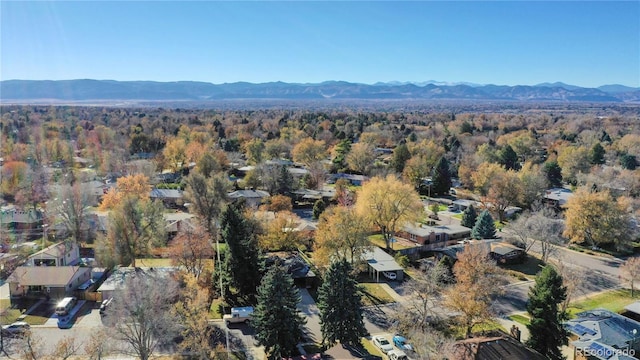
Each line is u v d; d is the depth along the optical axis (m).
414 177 101.44
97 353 34.28
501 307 48.31
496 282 45.25
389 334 42.09
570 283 45.19
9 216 66.38
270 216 66.56
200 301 38.75
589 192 73.50
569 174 107.38
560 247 68.88
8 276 51.28
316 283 53.66
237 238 46.91
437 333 38.53
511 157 112.06
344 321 37.72
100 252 54.25
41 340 38.47
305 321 39.56
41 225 66.56
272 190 88.69
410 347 38.66
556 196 91.12
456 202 91.38
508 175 84.50
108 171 99.88
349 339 37.88
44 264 52.38
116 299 37.53
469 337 38.94
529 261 63.16
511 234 66.50
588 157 112.12
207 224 62.66
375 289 52.69
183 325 38.09
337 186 93.19
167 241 62.03
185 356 37.16
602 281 56.22
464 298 41.41
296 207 87.50
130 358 36.81
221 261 52.09
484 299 42.59
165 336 35.91
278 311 36.62
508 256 61.81
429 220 78.69
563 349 40.22
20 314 43.75
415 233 69.62
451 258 59.16
